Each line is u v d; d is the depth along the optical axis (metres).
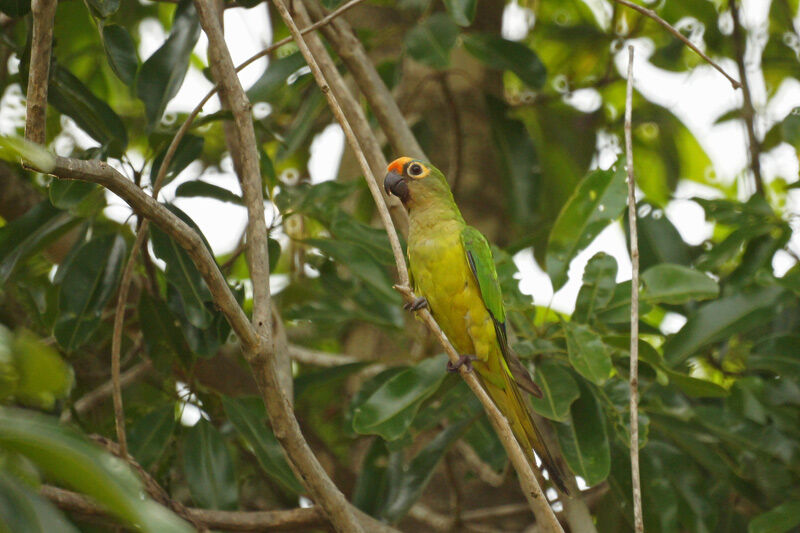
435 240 9.34
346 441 13.64
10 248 9.11
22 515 3.44
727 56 14.92
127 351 11.76
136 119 14.80
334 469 11.86
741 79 13.47
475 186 13.59
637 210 11.58
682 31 15.12
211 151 15.16
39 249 9.23
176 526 3.16
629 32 15.70
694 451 10.06
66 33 14.45
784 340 10.02
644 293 9.67
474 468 10.93
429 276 9.30
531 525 11.44
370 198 13.91
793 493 9.94
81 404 10.76
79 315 9.12
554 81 16.14
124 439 8.02
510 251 11.54
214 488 9.28
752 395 9.84
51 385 3.49
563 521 10.73
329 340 15.04
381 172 9.80
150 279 10.02
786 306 10.52
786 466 9.91
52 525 3.45
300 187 11.27
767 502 10.28
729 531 10.56
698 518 9.91
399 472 10.48
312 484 6.82
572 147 15.42
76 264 9.22
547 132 15.58
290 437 6.67
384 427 8.77
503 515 11.05
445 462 10.84
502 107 13.16
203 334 9.48
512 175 12.97
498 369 9.31
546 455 8.98
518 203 12.95
